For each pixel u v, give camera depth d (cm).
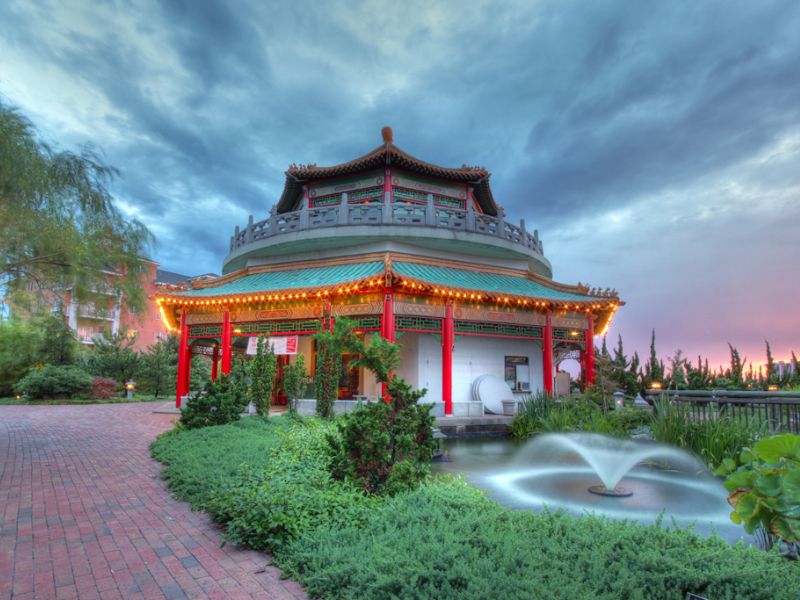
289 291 2100
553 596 392
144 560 591
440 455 1388
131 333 4144
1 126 1041
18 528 709
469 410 2075
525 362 2578
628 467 1205
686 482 1073
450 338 2091
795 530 351
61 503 840
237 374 1862
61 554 610
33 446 1448
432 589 418
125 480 1011
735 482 394
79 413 2481
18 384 3278
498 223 2580
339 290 2012
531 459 1369
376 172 2681
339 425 815
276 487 716
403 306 2012
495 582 416
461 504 662
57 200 1197
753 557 468
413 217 2428
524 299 2211
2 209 1123
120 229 1342
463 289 2061
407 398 827
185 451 1164
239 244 2839
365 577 461
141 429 1861
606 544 491
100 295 1365
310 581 499
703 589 418
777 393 1335
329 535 586
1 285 1292
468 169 2770
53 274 1306
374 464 784
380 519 613
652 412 1672
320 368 1839
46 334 3322
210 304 2333
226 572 555
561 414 1819
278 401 2780
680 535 533
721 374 2675
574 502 907
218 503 716
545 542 510
